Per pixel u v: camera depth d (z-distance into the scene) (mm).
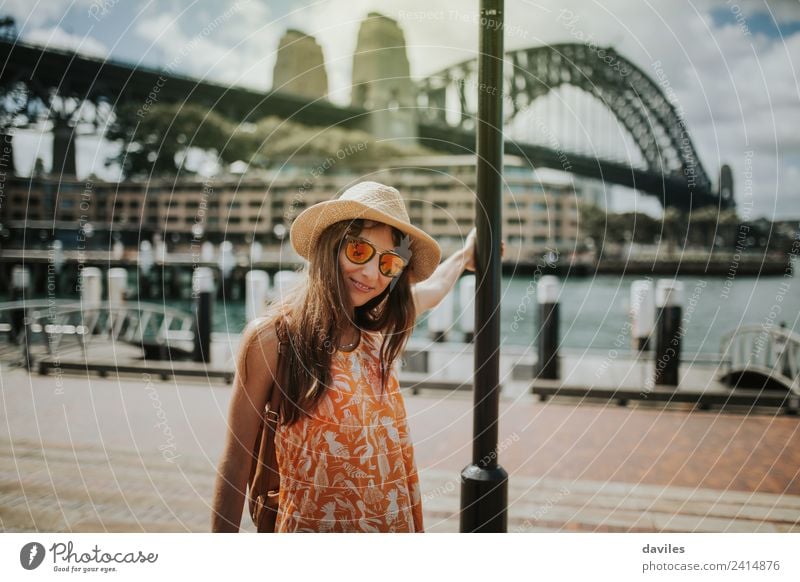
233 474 1401
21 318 7742
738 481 3773
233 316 15680
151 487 3432
